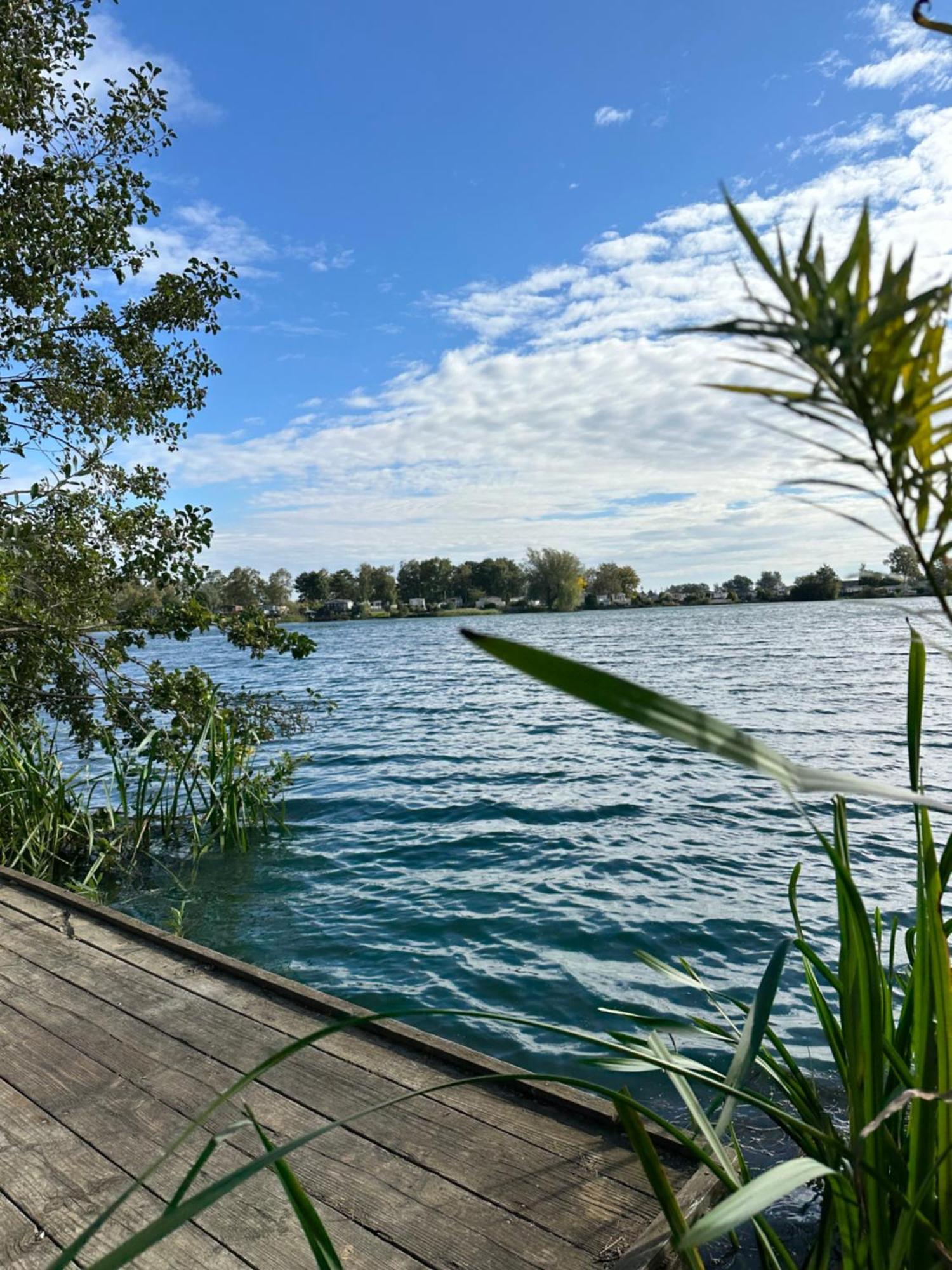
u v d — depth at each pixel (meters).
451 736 14.58
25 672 7.41
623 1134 2.21
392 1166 2.13
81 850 6.95
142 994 3.15
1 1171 2.19
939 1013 0.94
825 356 0.55
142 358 7.52
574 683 0.59
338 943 5.19
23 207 6.87
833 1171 0.79
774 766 0.62
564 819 8.27
